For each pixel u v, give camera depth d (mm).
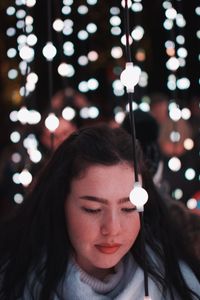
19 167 3422
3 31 4895
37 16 4355
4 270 1678
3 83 5074
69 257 1622
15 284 1649
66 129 3455
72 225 1512
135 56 3986
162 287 1653
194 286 1697
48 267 1625
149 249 1692
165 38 5223
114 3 4441
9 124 4984
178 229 1814
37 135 3436
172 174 3465
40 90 4801
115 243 1484
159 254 1692
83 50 4406
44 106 4820
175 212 2111
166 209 1785
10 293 1650
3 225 1728
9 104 5070
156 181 2529
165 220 1765
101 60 4918
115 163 1479
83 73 4879
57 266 1619
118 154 1491
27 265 1655
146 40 5184
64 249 1622
